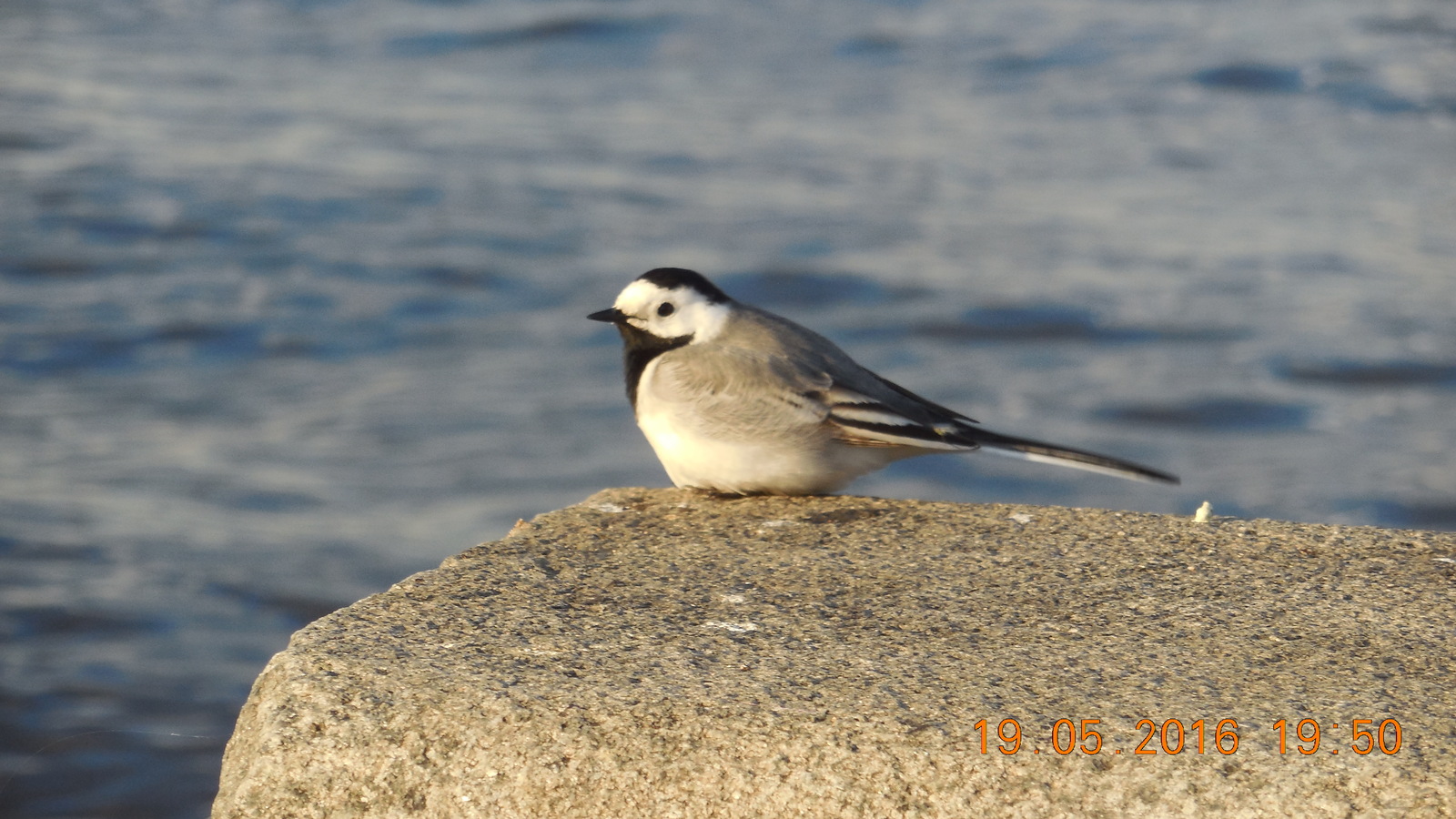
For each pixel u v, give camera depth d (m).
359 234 25.61
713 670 4.43
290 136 31.64
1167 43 40.44
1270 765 3.88
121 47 39.34
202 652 12.19
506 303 22.61
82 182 27.47
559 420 18.33
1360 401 18.72
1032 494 16.33
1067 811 3.85
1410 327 21.16
